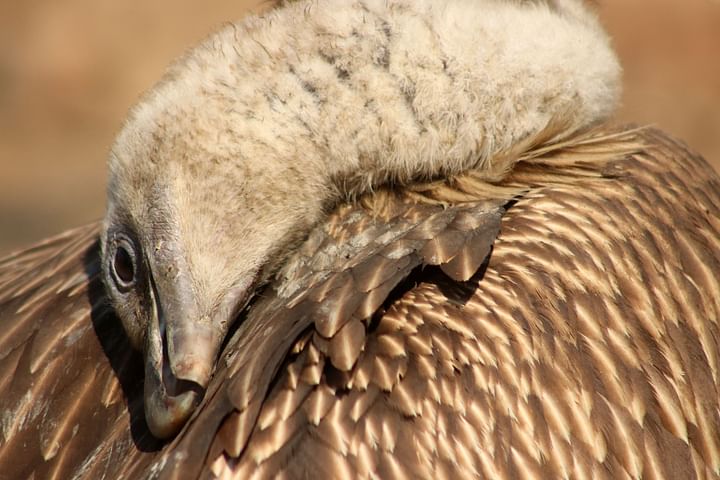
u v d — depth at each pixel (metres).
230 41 7.89
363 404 6.53
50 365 7.78
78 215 26.56
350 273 6.91
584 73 7.90
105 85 31.52
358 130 7.60
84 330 7.96
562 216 7.41
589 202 7.54
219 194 7.63
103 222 8.20
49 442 7.45
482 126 7.63
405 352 6.69
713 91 25.91
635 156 8.02
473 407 6.60
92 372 7.74
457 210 7.32
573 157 7.83
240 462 6.43
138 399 7.52
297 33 7.70
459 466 6.46
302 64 7.62
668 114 25.28
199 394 7.01
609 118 8.44
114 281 7.90
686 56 26.52
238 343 7.29
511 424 6.61
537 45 7.68
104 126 31.11
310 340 6.71
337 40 7.61
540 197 7.54
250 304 7.73
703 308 7.50
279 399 6.57
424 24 7.57
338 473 6.35
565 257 7.21
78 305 8.12
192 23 32.25
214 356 7.38
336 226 7.67
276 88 7.63
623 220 7.51
